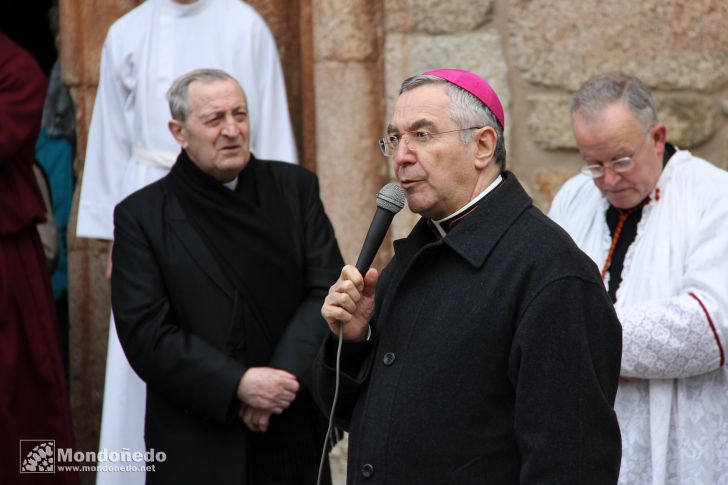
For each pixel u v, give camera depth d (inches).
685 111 524.7
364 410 311.7
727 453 397.7
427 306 306.5
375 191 585.3
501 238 303.7
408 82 316.8
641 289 404.2
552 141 537.3
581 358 286.0
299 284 466.0
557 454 281.7
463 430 293.4
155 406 457.1
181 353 441.4
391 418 301.3
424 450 295.3
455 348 296.0
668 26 523.8
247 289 454.6
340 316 311.6
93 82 619.8
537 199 540.7
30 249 555.8
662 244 403.9
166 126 547.2
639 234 412.8
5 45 550.6
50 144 674.2
